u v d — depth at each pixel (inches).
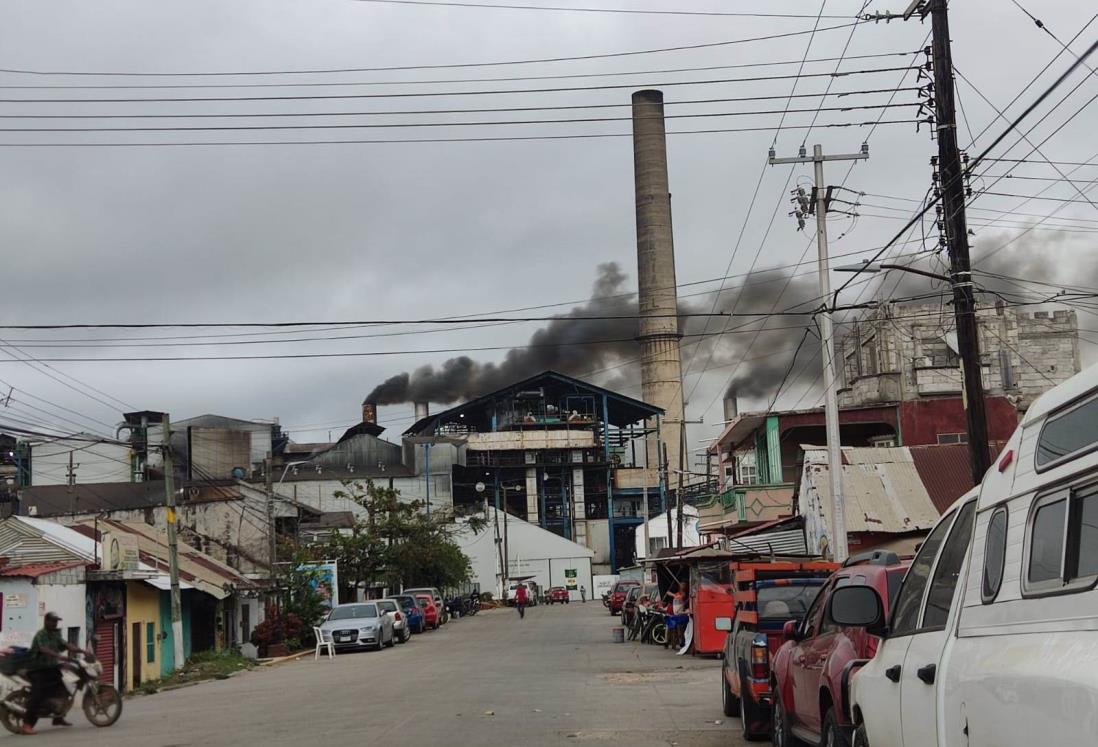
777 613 532.7
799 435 1705.2
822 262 1051.3
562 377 4318.4
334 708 724.0
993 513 195.9
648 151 4067.4
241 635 1649.9
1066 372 1723.7
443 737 550.6
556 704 692.7
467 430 4436.5
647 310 4079.7
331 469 3978.8
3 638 930.7
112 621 1154.0
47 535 1201.4
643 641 1384.1
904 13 777.6
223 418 3619.6
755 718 509.0
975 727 179.5
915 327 1679.4
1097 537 152.9
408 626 1854.1
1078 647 147.2
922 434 1600.6
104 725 685.9
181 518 1823.3
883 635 269.0
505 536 3764.8
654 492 4279.0
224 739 580.1
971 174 711.1
